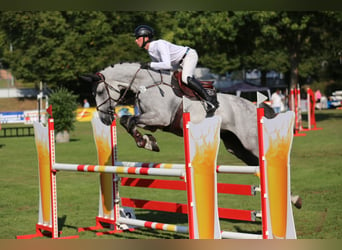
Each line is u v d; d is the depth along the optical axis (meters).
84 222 10.14
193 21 39.38
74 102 27.64
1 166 18.66
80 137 30.08
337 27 37.34
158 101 8.59
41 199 9.17
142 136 8.61
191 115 8.62
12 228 9.59
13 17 58.06
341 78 68.19
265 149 7.12
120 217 9.39
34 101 67.44
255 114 9.22
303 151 20.38
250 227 9.40
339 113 48.34
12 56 60.84
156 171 7.73
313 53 44.03
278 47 41.62
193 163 7.17
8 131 37.34
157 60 8.87
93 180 15.25
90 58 58.59
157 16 59.41
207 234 7.28
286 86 73.19
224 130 9.00
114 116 9.32
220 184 8.44
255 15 35.66
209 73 69.94
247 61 64.31
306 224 9.19
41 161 9.16
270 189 7.14
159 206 9.00
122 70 8.87
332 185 13.09
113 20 59.09
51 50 58.72
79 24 59.50
